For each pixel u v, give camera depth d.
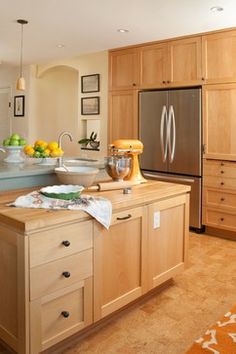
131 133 5.03
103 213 2.05
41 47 5.14
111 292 2.22
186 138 4.43
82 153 5.88
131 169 2.85
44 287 1.81
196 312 2.46
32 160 3.22
